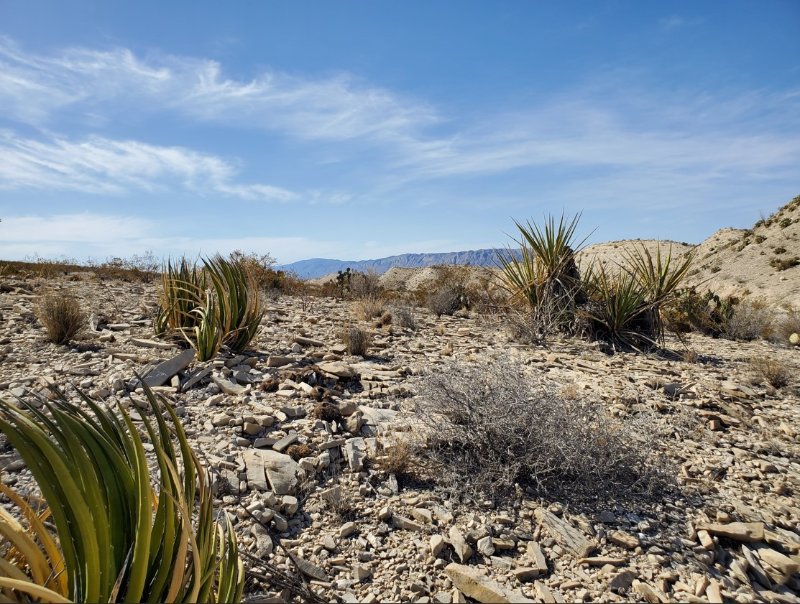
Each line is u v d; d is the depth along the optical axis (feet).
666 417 17.30
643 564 10.24
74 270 47.50
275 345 22.85
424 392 15.31
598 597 9.32
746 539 11.00
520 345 27.30
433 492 12.36
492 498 12.10
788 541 11.00
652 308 30.14
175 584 5.88
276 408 15.69
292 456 13.03
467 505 11.91
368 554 10.15
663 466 13.16
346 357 22.02
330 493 11.82
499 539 10.75
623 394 18.94
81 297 30.22
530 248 32.78
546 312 30.30
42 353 18.89
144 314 26.76
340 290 45.09
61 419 6.15
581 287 31.55
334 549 10.25
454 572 9.56
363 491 12.10
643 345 29.43
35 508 10.19
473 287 41.27
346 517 11.26
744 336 37.99
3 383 15.40
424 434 14.62
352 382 18.89
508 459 12.86
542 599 9.11
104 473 6.34
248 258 43.62
